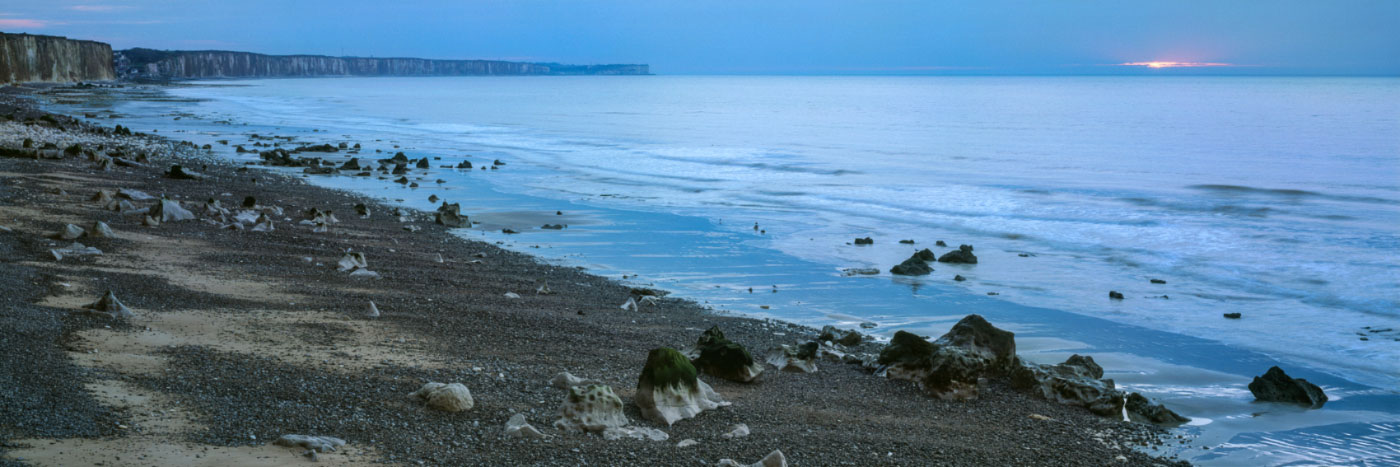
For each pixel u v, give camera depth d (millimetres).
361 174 33094
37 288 11023
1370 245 20078
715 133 61844
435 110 95375
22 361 8023
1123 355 12008
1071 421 9320
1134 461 8266
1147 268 17766
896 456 7762
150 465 6152
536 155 43938
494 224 22453
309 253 16156
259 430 7062
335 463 6535
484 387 8758
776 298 15086
